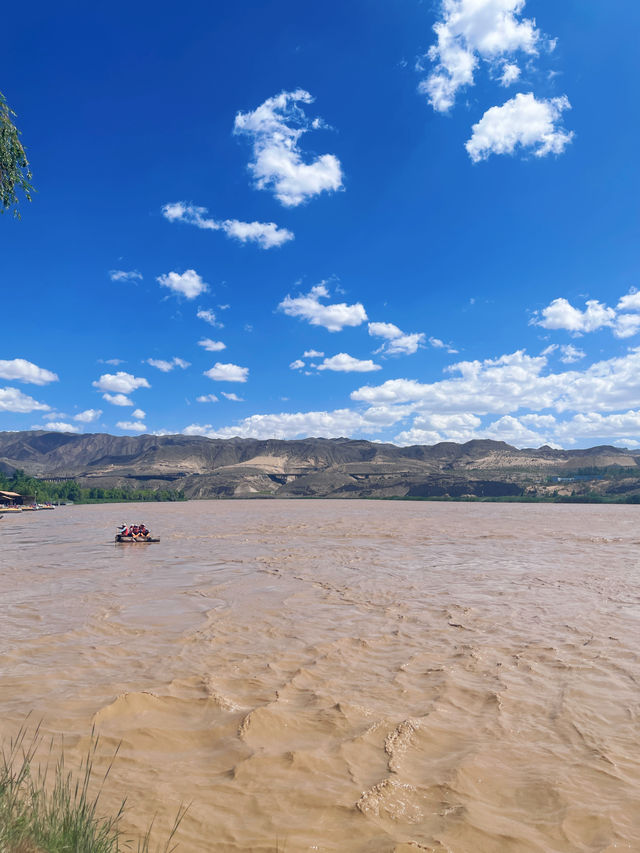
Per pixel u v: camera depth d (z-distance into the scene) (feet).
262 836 23.79
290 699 39.91
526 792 27.68
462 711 37.86
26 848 17.51
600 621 63.52
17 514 409.90
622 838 23.75
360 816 25.40
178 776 29.09
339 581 93.50
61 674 45.47
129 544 166.81
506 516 347.56
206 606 73.05
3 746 31.94
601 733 34.35
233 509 528.63
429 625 62.23
